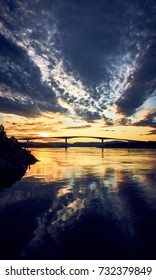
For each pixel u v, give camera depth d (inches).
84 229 359.6
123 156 2881.4
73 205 507.5
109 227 369.4
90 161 1945.1
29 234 339.0
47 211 460.1
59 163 1710.1
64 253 283.1
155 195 606.9
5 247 297.6
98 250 290.8
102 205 506.6
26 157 1769.2
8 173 871.7
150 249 293.1
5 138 1744.6
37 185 756.6
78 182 820.6
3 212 453.7
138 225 378.0
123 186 743.1
